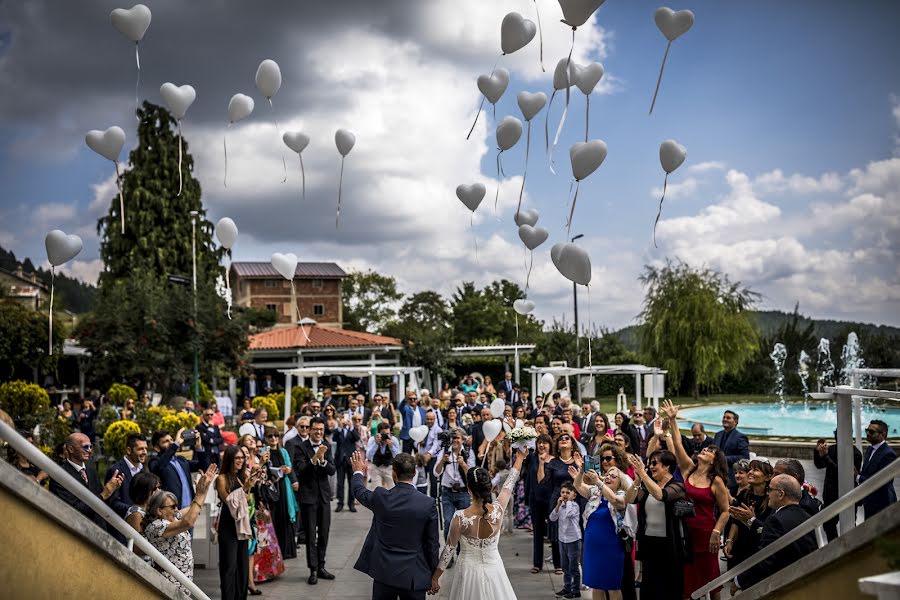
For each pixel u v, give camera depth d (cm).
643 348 4794
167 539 629
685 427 3083
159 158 4734
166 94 833
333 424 1536
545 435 986
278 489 1034
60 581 386
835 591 375
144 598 482
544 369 2722
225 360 3062
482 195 903
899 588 244
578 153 699
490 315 6581
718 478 710
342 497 1512
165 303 2909
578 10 611
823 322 5784
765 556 513
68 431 1526
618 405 2759
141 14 747
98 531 418
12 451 719
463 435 1066
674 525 674
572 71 762
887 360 4903
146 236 4594
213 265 4856
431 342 4503
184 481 977
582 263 692
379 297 8875
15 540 352
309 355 4247
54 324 3144
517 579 958
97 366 2841
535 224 943
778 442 2141
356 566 644
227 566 789
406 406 1664
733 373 4662
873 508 758
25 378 3447
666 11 673
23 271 6041
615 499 714
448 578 980
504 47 726
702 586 680
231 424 3133
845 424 583
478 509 609
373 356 4159
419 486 1215
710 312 4566
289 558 1061
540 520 985
